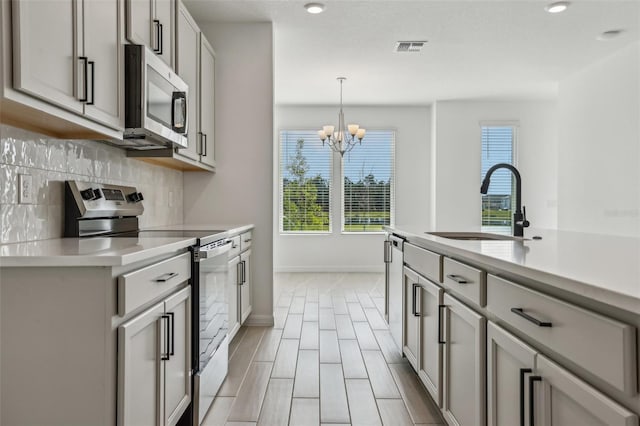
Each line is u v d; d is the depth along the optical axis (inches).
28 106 51.8
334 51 171.8
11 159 64.0
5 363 47.3
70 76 58.7
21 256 46.8
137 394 53.2
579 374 35.1
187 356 73.9
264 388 93.9
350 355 115.5
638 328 28.5
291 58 179.5
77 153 82.5
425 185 264.1
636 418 28.5
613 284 31.9
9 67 47.6
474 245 64.6
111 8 70.4
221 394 90.7
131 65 76.1
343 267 262.2
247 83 145.3
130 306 50.1
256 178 145.3
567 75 205.0
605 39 161.3
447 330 70.8
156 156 102.9
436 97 244.4
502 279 49.7
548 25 148.5
